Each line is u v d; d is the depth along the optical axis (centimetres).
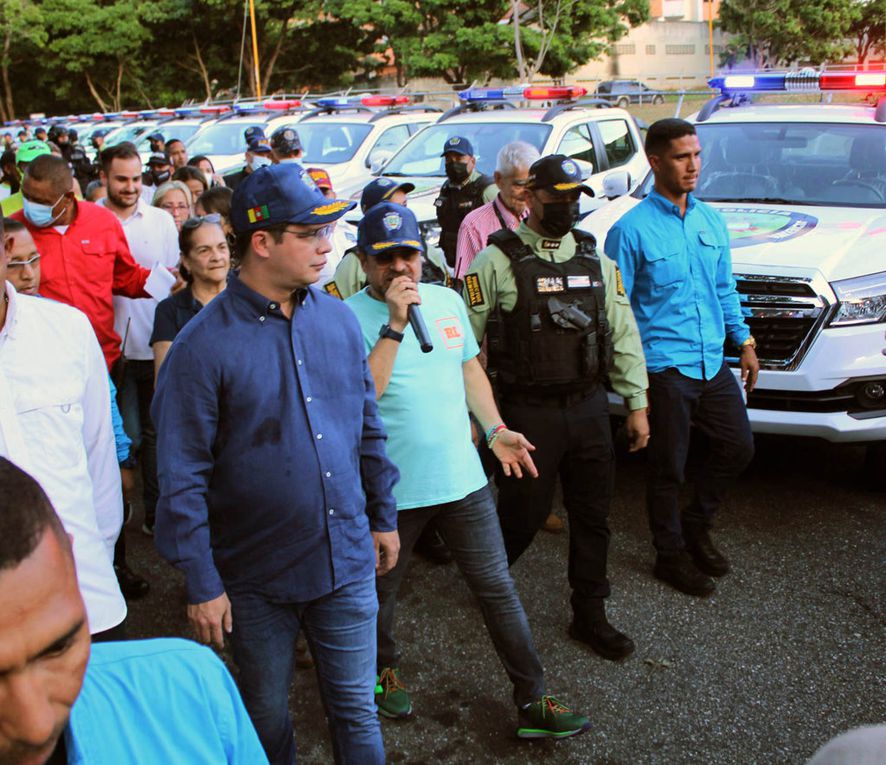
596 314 330
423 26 3181
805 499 485
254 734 125
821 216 516
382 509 259
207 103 2084
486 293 332
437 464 294
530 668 306
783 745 305
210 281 404
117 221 449
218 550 238
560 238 332
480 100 970
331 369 236
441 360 295
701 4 5566
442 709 330
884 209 527
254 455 228
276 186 218
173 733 115
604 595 354
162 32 3766
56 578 87
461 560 305
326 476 233
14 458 220
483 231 490
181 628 396
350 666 244
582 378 330
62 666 89
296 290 234
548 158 321
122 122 2144
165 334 407
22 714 86
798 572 413
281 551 233
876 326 438
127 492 413
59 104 4397
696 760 299
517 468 311
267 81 3741
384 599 313
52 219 421
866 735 82
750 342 413
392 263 287
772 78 636
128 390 477
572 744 309
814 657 352
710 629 373
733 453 400
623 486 512
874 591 395
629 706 327
